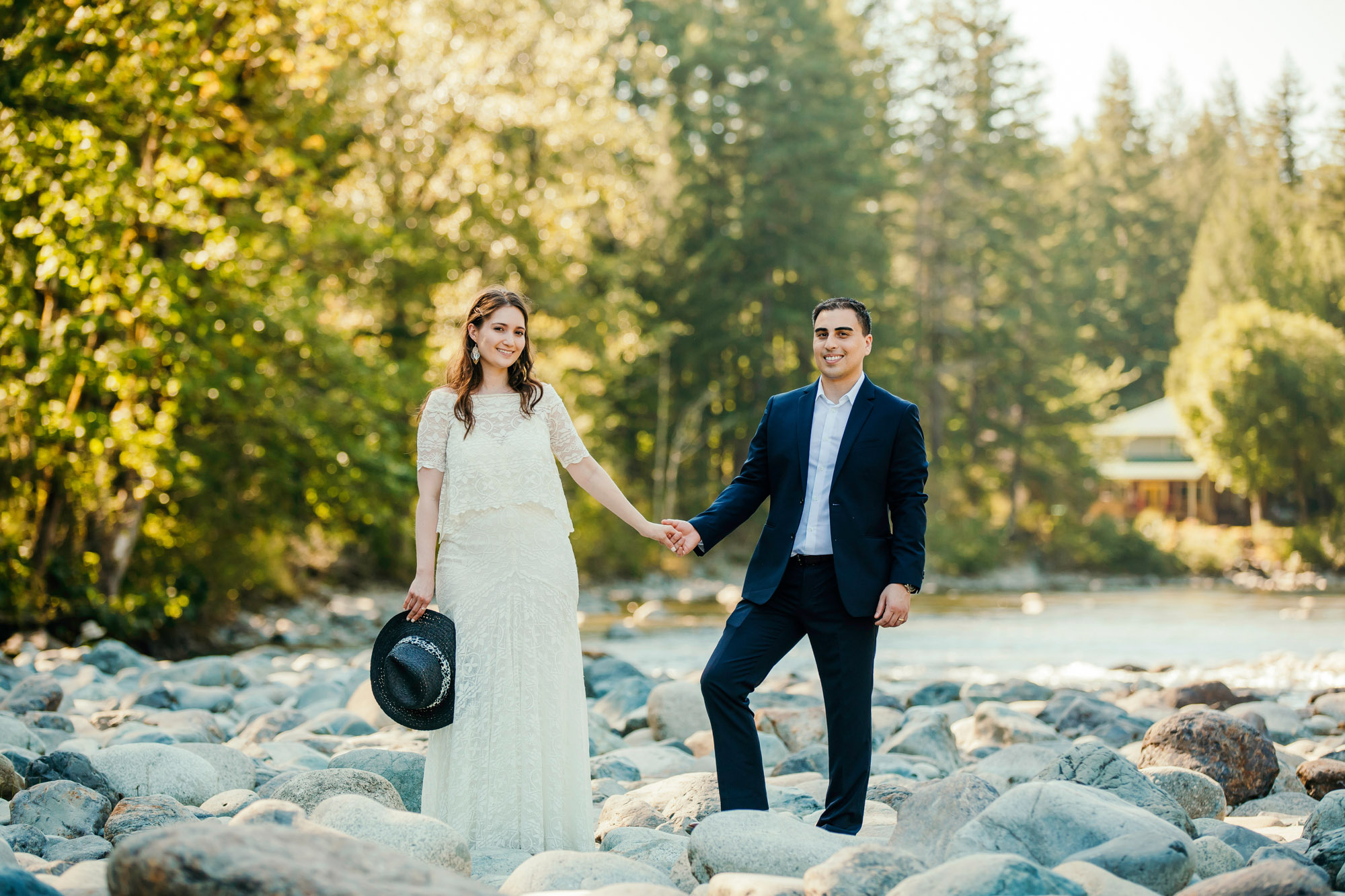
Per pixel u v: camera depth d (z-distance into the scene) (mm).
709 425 42688
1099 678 12938
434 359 18672
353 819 3229
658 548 36438
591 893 2861
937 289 47250
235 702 8438
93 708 7910
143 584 16562
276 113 16109
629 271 34375
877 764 5777
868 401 3963
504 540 3961
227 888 2148
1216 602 29750
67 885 2980
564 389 29141
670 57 43938
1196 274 55094
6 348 12594
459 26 21594
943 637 19281
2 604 13781
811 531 3936
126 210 12188
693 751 6477
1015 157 49000
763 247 41562
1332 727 7875
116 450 14008
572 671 4055
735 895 2902
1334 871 3307
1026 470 48500
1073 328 50344
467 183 21297
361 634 19734
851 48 47594
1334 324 51219
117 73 12633
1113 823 3293
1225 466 45344
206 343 13977
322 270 18422
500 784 3840
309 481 16125
